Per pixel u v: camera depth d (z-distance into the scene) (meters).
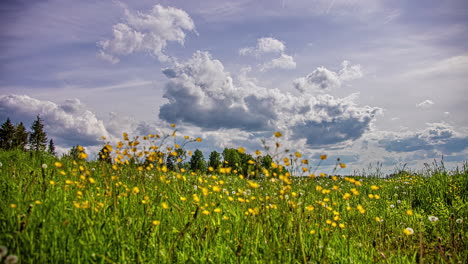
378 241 4.05
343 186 8.80
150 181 5.06
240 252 2.94
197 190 5.30
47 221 2.90
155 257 2.80
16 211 2.91
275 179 3.82
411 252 3.88
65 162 6.48
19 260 2.24
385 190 8.39
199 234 3.36
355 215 5.44
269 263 2.94
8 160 6.37
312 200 5.01
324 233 3.82
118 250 2.78
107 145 4.18
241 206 4.45
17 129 39.81
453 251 3.30
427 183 8.12
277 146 3.56
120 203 3.76
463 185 7.14
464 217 5.17
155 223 2.97
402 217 5.55
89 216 3.22
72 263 2.53
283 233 3.37
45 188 3.44
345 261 3.36
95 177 4.95
